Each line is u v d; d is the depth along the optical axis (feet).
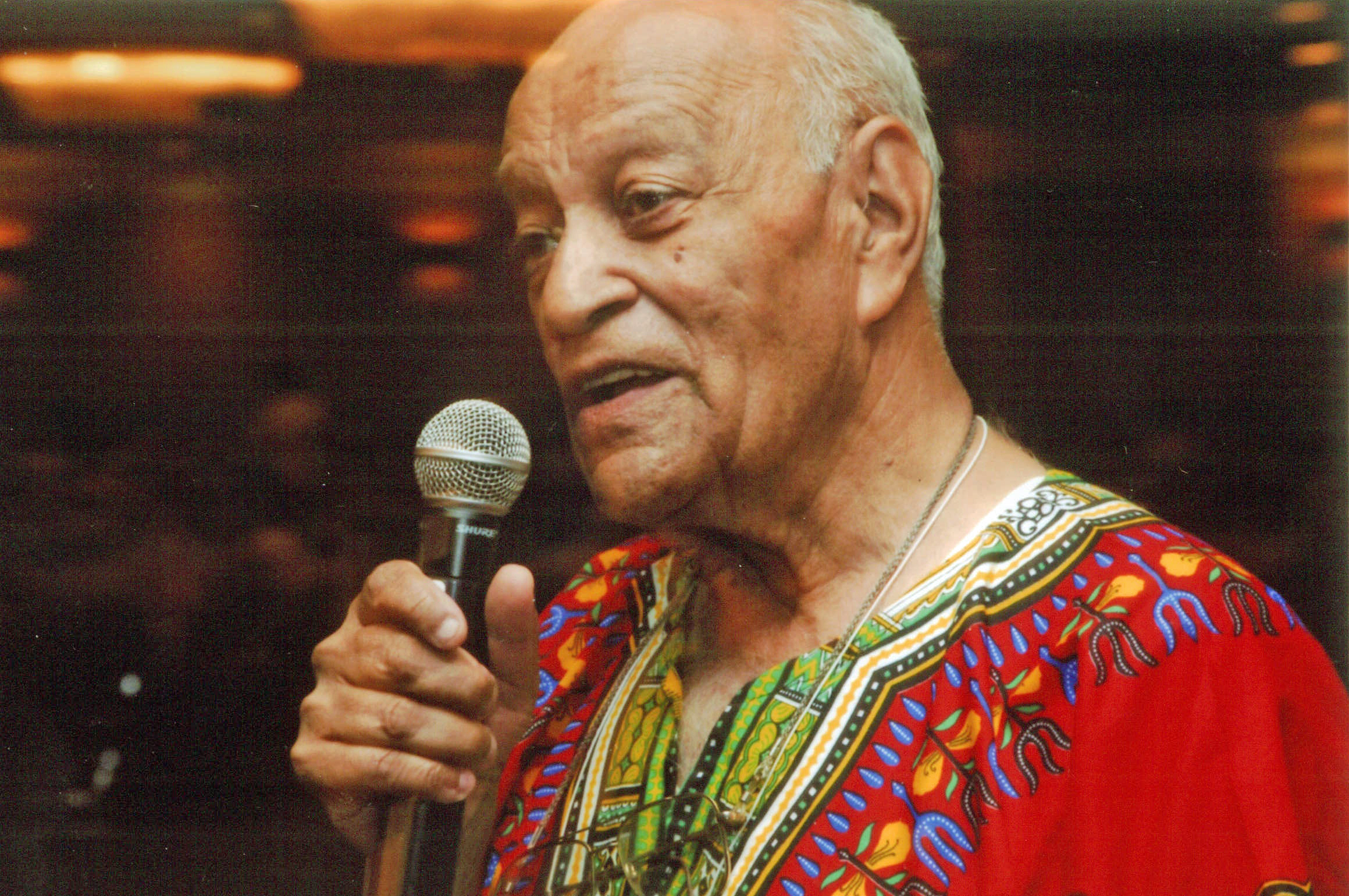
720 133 3.91
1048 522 3.97
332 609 6.96
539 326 4.25
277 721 6.68
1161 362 6.63
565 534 6.61
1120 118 6.42
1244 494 6.69
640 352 3.90
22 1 7.00
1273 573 6.70
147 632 7.09
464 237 6.98
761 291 3.90
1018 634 3.76
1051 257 6.48
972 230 6.43
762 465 3.98
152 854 6.35
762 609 4.29
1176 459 6.68
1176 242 6.56
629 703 4.47
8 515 7.27
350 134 7.01
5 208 7.30
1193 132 6.48
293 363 7.14
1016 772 3.58
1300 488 6.70
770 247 3.90
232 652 6.91
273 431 7.17
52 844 6.33
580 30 4.15
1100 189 6.46
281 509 7.09
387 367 6.91
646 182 3.89
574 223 4.00
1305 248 6.58
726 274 3.88
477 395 6.98
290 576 7.01
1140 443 6.67
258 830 6.23
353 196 7.07
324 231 7.13
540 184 4.08
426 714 3.59
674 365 3.91
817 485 4.09
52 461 7.39
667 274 3.89
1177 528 4.01
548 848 4.26
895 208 4.14
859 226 4.08
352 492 7.01
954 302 6.48
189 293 7.23
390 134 6.94
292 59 7.03
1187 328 6.61
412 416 6.98
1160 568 3.77
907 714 3.77
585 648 4.80
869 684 3.85
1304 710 3.70
